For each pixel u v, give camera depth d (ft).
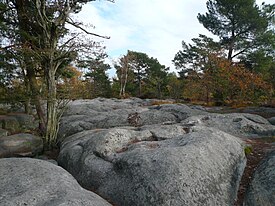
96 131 34.19
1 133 46.01
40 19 42.24
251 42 104.53
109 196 19.40
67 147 29.50
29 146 40.06
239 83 75.46
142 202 17.34
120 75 178.81
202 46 112.16
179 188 17.13
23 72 44.50
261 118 37.88
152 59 198.59
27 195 16.55
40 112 46.62
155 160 19.47
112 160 22.54
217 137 23.35
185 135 24.06
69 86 47.32
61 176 19.72
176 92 152.15
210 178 18.42
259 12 103.55
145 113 44.86
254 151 24.58
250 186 18.44
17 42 40.93
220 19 111.24
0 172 19.58
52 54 40.14
